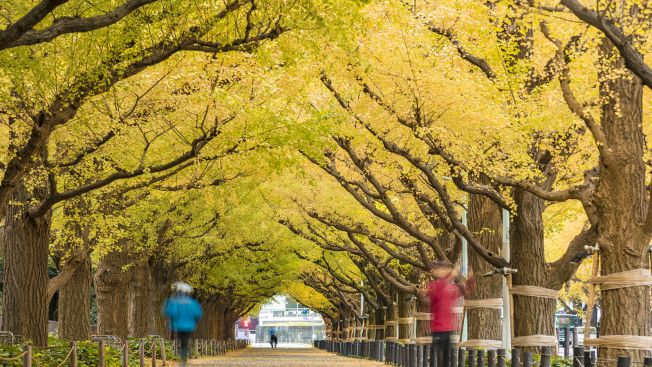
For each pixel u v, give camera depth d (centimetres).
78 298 4391
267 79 2612
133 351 4856
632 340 2192
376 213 3803
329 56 2558
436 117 2594
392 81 2580
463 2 2411
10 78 2158
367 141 3117
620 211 2228
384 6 2458
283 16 2125
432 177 3009
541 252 2877
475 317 3378
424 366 3525
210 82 2769
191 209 5397
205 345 7919
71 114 2247
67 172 3378
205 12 2200
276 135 2958
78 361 3017
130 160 3309
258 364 5428
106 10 2134
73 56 2183
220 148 3080
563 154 2609
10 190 2291
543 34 2312
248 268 8862
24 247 3253
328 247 5656
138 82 2555
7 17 2088
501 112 2444
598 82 2202
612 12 1911
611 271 2244
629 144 2227
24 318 3228
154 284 7238
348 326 12512
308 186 4772
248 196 5106
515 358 2370
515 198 2891
